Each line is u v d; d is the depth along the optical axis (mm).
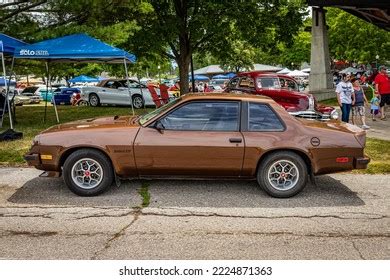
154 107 22062
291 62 63500
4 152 8711
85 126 6316
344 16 42062
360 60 45719
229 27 19406
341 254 4273
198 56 23281
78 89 31859
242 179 6211
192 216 5348
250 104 6148
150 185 6676
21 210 5539
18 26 13867
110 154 5965
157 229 4906
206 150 5945
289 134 6027
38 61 15609
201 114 6094
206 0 18656
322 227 5023
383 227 5047
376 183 6996
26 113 18094
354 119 14219
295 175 6078
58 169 6113
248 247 4418
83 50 11797
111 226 4996
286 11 19984
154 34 18750
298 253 4281
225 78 49875
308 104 11609
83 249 4344
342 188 6688
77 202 5871
